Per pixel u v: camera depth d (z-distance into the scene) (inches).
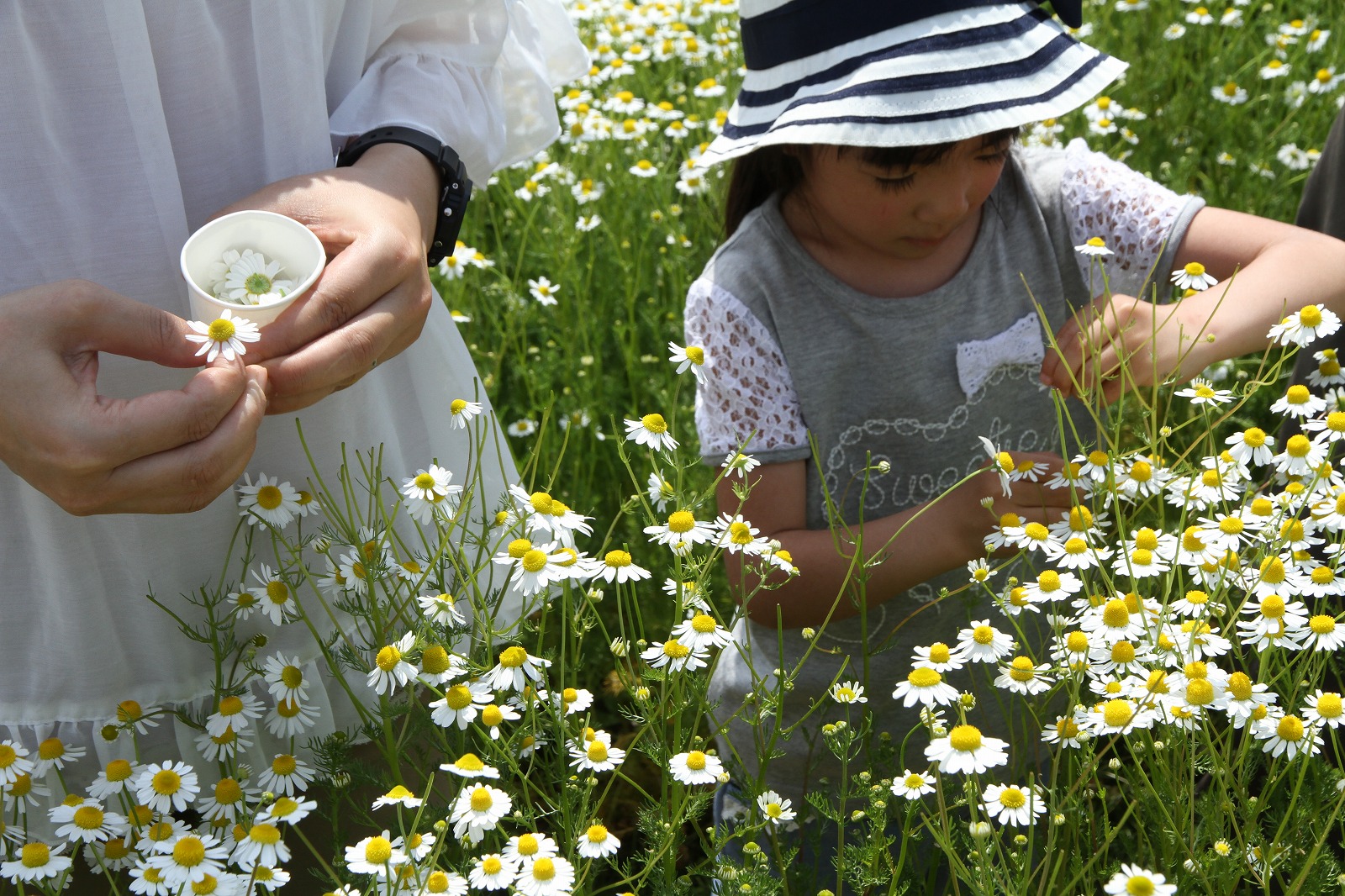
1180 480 55.8
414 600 53.0
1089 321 65.5
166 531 52.3
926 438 72.0
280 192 49.3
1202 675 44.5
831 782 73.5
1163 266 71.2
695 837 82.0
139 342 42.6
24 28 44.2
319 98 54.1
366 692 59.6
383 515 53.3
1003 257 72.2
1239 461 54.8
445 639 51.2
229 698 50.8
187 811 57.6
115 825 46.7
